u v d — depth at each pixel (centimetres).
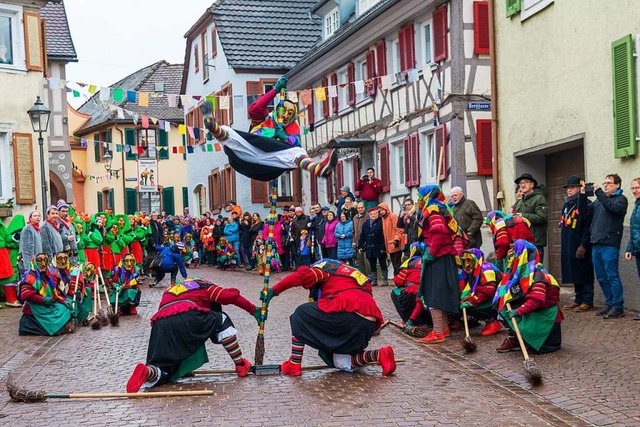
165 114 4881
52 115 3111
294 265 2505
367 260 2019
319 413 780
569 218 1298
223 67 3716
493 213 1105
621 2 1322
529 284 999
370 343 1139
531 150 1598
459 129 2036
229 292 938
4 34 2283
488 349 1055
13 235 1752
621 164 1333
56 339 1298
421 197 1127
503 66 1691
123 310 1567
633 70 1291
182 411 799
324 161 981
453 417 755
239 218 2781
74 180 5172
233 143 1005
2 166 2272
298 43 3638
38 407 830
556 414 757
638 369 899
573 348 1023
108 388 918
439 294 1100
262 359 977
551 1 1508
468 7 2039
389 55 2406
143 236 2261
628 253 1191
